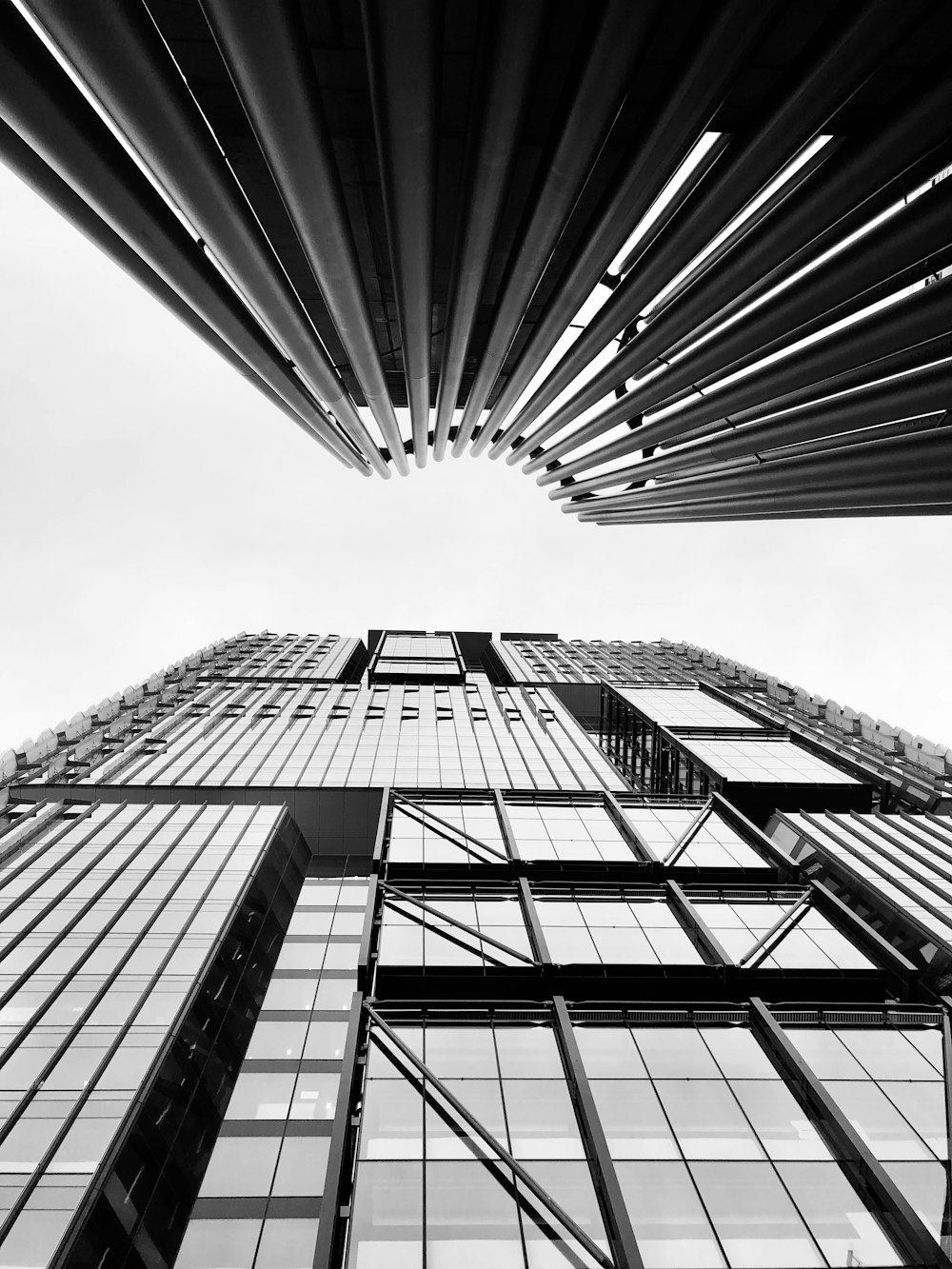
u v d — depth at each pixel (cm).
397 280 1667
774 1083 1544
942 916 2341
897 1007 1741
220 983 2298
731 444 2481
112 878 2828
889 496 2177
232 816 3509
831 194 1199
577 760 4409
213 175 1082
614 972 1942
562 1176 1314
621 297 1858
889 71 1146
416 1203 1256
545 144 1402
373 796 3853
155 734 5019
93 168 975
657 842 2797
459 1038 1645
